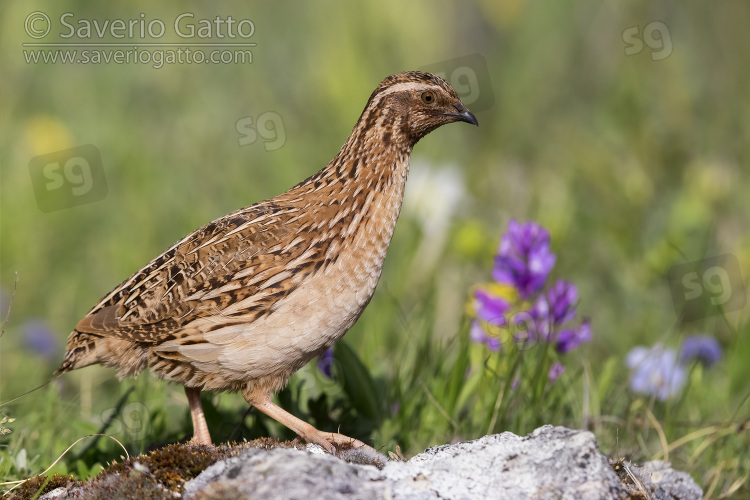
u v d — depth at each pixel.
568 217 12.72
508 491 5.48
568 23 16.05
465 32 16.73
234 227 7.40
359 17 16.03
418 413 8.32
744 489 7.77
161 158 14.41
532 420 8.14
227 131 15.01
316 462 5.34
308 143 14.65
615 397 9.12
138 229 13.17
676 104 14.48
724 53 15.45
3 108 14.90
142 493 5.51
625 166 13.88
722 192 12.95
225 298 7.14
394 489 5.36
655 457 8.07
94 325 7.30
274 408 7.40
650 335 11.40
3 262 12.23
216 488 5.19
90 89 15.55
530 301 9.30
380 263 7.54
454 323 11.54
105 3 16.11
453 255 12.53
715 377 10.20
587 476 5.57
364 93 15.03
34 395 8.84
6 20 15.69
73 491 5.86
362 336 10.77
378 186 7.56
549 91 15.58
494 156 14.70
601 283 12.20
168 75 15.86
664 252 11.99
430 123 7.79
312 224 7.31
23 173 13.58
